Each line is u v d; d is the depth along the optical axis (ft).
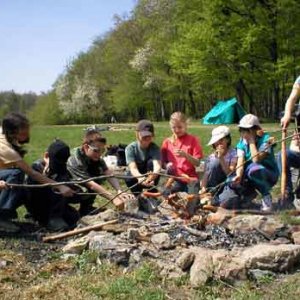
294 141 11.93
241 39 57.41
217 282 7.34
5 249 9.04
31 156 26.04
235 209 11.16
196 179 11.71
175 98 91.61
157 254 8.18
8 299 7.04
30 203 10.68
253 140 11.42
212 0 58.44
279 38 58.54
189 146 12.26
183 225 9.27
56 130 53.57
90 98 113.19
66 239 9.56
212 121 48.80
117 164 17.33
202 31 58.75
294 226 9.25
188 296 7.06
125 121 113.80
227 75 60.85
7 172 9.93
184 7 66.69
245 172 11.37
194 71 60.49
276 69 58.90
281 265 7.72
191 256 7.68
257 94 75.00
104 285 7.34
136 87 97.76
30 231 10.31
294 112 11.87
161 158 12.16
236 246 8.49
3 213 10.10
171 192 11.82
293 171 13.12
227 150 11.50
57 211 10.50
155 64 87.35
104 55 111.45
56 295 7.14
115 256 8.14
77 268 8.14
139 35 97.35
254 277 7.46
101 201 13.44
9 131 9.93
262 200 11.49
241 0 58.39
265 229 9.07
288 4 56.39
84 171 10.97
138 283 7.45
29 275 7.90
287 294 7.02
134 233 8.67
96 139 10.91
